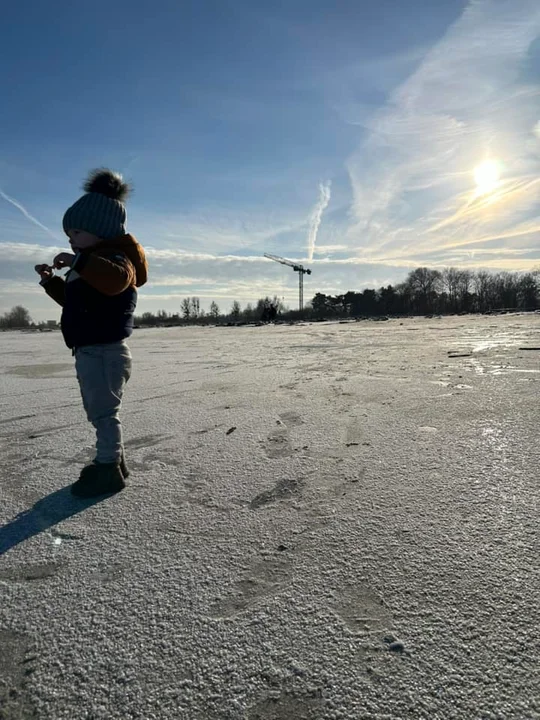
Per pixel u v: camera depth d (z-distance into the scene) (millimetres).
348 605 1233
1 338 16531
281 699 960
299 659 1059
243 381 4758
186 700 965
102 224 2035
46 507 1896
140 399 3975
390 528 1622
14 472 2312
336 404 3518
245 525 1691
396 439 2594
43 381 5262
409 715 910
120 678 1027
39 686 1015
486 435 2588
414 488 1939
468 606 1205
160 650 1102
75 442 2783
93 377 2023
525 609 1183
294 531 1634
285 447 2543
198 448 2582
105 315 2020
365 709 928
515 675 988
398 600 1241
